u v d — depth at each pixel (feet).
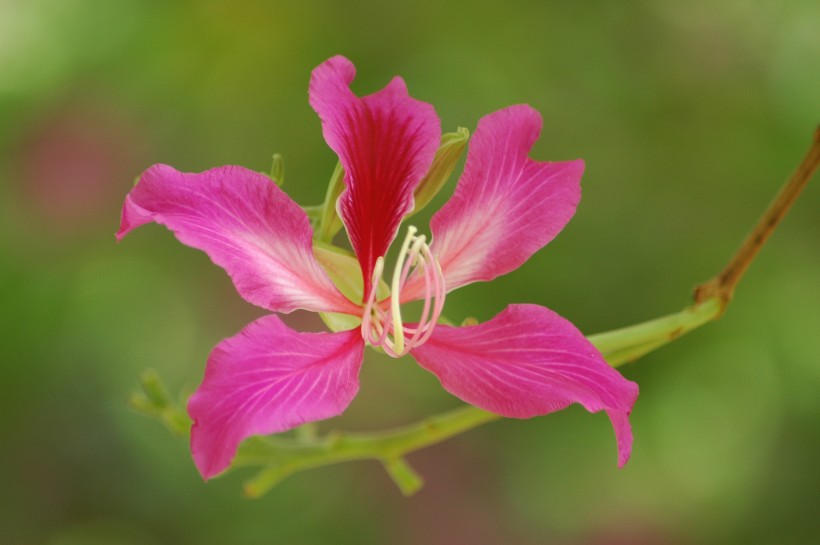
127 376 3.86
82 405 3.84
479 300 3.61
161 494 3.88
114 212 3.89
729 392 3.77
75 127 3.89
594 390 2.22
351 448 2.53
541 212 2.32
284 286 2.24
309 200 3.76
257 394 2.15
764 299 3.73
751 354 3.74
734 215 3.80
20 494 3.81
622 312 3.68
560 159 3.85
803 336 3.73
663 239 3.77
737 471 3.84
